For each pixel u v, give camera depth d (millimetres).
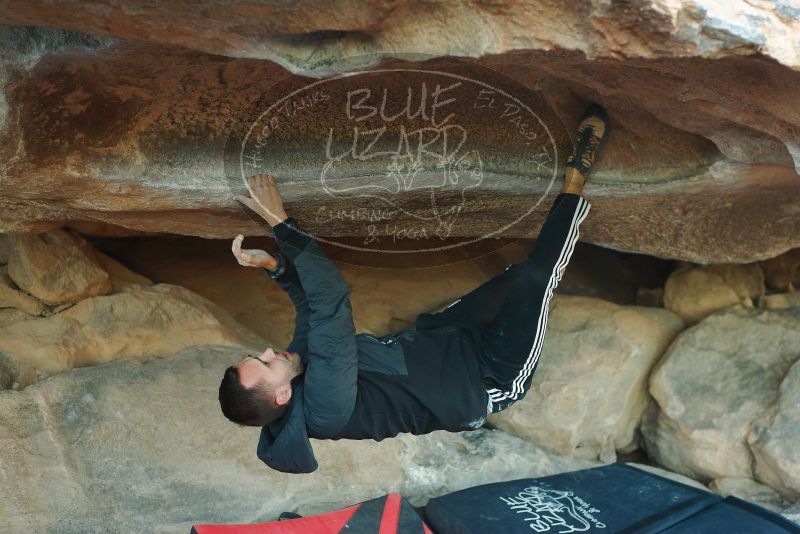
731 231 3549
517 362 2535
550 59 1935
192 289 4082
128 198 2760
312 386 2240
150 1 1738
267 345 3877
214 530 2906
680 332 4309
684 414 3949
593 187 3115
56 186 2643
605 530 3221
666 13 1691
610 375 4082
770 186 3086
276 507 3326
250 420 2312
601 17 1722
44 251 3426
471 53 1809
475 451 3871
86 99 2346
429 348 2525
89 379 3326
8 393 3154
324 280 2256
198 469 3275
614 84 2430
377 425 2400
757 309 4168
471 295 2781
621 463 3918
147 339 3572
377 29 1794
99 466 3150
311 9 1728
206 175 2613
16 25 2006
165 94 2381
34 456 3066
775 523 3207
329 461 3533
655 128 2822
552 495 3486
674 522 3234
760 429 3701
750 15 1781
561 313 4301
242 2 1717
